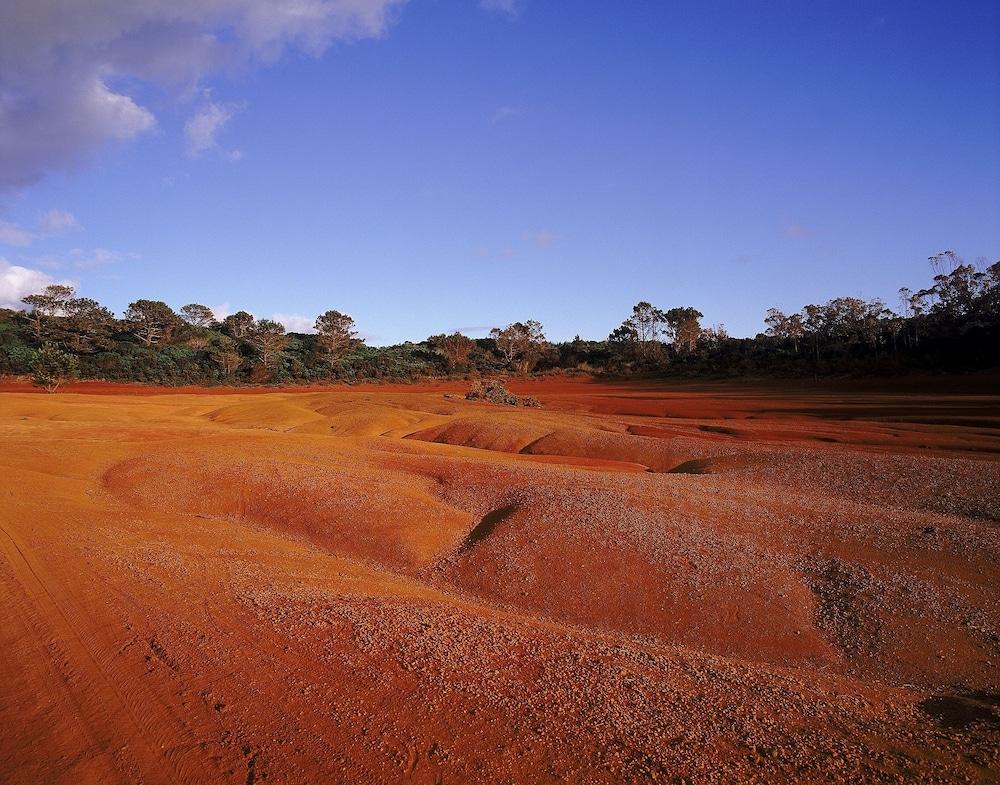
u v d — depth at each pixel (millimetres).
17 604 9406
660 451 30094
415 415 49500
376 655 7883
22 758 5895
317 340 121188
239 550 13789
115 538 13453
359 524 16438
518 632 9367
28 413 45312
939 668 10125
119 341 108438
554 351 139750
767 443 33969
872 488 19859
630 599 12484
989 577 12555
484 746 6086
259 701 6770
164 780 5586
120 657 7758
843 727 6836
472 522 16969
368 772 5664
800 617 11766
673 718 6773
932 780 5820
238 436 29750
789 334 114938
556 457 29156
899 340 97062
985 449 30469
